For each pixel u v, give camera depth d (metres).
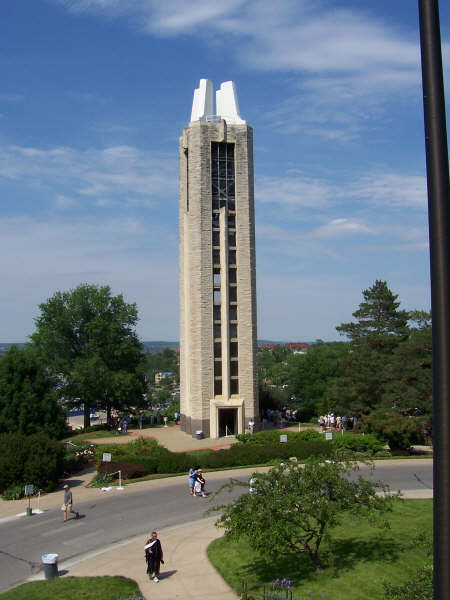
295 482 18.84
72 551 24.17
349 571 19.16
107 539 25.67
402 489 32.41
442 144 8.16
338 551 21.33
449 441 7.84
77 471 41.62
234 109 60.03
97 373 65.56
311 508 17.88
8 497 33.69
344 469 19.75
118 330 70.25
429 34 8.29
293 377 71.50
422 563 19.62
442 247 8.05
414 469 38.38
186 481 37.28
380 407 50.22
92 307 69.81
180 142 62.47
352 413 54.78
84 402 69.75
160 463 39.94
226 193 58.69
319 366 69.75
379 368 54.50
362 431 51.72
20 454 35.00
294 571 19.72
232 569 20.70
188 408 58.09
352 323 67.75
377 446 44.41
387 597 14.91
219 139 58.06
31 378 50.06
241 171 58.69
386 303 65.75
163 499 32.56
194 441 53.56
